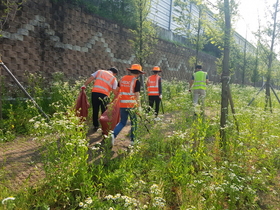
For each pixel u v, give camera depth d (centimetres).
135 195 336
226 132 518
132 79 493
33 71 793
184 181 353
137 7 947
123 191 333
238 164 400
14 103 721
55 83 780
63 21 874
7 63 722
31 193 309
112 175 343
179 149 399
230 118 596
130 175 347
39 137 374
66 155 340
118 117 538
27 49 769
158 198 283
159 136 496
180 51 1634
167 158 453
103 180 345
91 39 992
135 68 499
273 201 352
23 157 429
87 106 588
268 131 576
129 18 1195
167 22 1642
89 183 314
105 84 593
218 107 793
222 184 319
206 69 1980
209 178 345
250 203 329
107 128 520
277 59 1047
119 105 506
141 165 405
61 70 883
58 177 315
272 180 400
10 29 722
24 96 744
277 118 676
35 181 348
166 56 1499
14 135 534
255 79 1906
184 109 615
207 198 328
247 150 441
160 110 895
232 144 474
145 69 1320
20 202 286
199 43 1245
